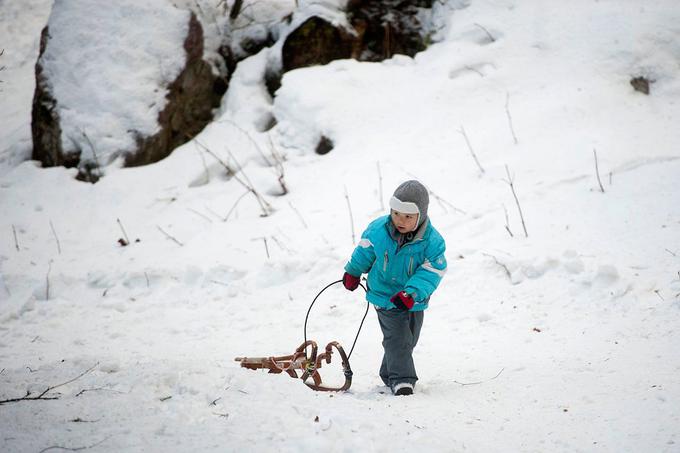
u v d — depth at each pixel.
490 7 29.80
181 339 18.20
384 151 25.92
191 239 23.88
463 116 26.59
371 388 14.23
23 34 41.78
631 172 22.05
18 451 8.05
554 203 21.47
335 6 30.66
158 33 29.86
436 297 18.67
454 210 22.36
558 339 15.73
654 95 26.06
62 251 24.06
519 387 13.37
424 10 31.59
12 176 28.97
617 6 28.20
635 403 12.03
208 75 30.84
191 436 8.95
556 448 10.73
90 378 11.87
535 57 27.97
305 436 9.17
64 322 19.88
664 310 15.91
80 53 29.75
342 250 21.14
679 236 18.62
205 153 28.39
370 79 28.97
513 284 18.55
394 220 13.16
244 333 18.39
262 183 26.19
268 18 33.00
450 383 14.09
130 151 28.45
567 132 24.56
